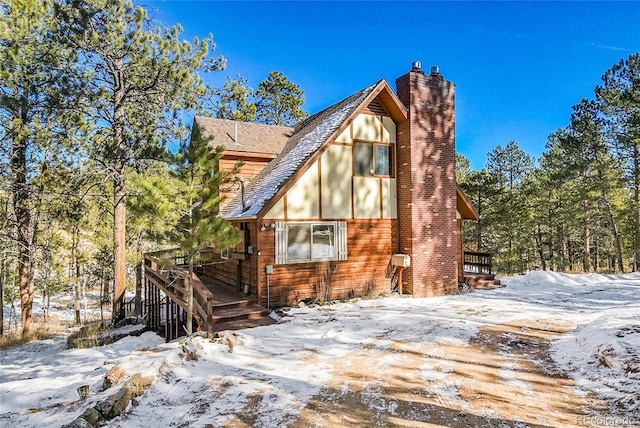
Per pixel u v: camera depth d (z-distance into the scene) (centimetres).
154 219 832
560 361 664
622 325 729
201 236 847
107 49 1316
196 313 977
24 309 1521
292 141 1716
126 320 1476
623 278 1911
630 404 468
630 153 2509
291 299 1213
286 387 562
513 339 808
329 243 1291
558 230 3142
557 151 3228
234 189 1533
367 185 1374
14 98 1268
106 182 1603
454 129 1497
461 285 1551
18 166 1440
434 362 668
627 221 2703
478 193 2859
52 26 1270
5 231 1540
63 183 1458
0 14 1266
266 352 748
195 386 573
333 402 507
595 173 2803
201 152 878
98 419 453
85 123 1403
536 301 1280
